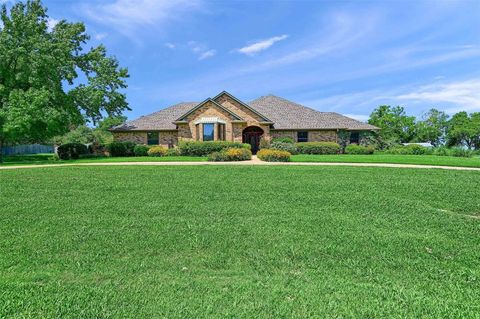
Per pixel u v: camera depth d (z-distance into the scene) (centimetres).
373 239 513
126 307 307
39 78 2511
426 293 340
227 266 413
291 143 2792
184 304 312
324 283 362
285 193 894
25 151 4416
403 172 1385
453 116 6256
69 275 382
